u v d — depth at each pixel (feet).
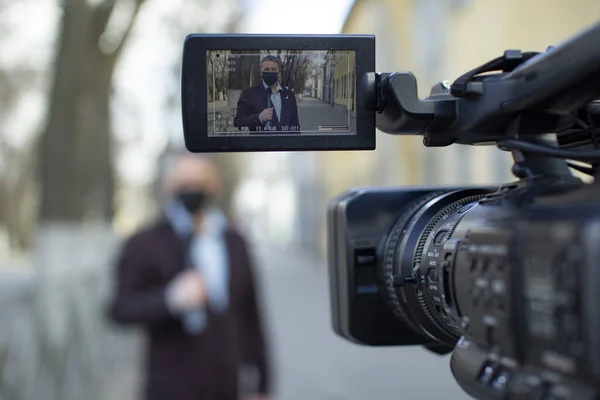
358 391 23.52
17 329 19.43
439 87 4.60
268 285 71.82
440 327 4.49
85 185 18.69
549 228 2.86
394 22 47.55
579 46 3.43
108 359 23.00
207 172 10.83
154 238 10.44
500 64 4.10
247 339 10.94
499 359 3.30
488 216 3.46
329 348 31.63
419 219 4.77
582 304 2.66
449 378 24.63
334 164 94.07
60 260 17.94
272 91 4.58
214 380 10.12
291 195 168.14
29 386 17.20
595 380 2.68
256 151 4.57
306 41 4.56
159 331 10.05
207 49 4.52
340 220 5.36
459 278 3.59
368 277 5.26
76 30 18.61
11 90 68.80
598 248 2.58
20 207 102.01
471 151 32.91
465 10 34.47
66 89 18.47
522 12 26.25
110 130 21.36
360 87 4.58
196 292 9.84
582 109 4.09
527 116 3.84
